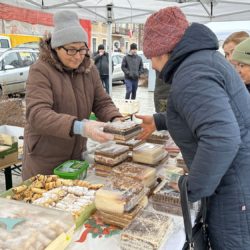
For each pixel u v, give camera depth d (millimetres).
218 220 1121
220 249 1152
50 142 1624
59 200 1229
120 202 1102
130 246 986
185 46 985
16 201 1104
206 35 1005
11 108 3666
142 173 1342
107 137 1320
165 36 1019
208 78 924
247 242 1100
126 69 8570
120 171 1368
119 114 1854
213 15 5293
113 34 25750
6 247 858
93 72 1841
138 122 1685
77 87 1691
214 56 996
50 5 4547
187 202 1006
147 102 9016
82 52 1557
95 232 1096
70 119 1401
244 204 1068
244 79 1762
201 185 949
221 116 889
